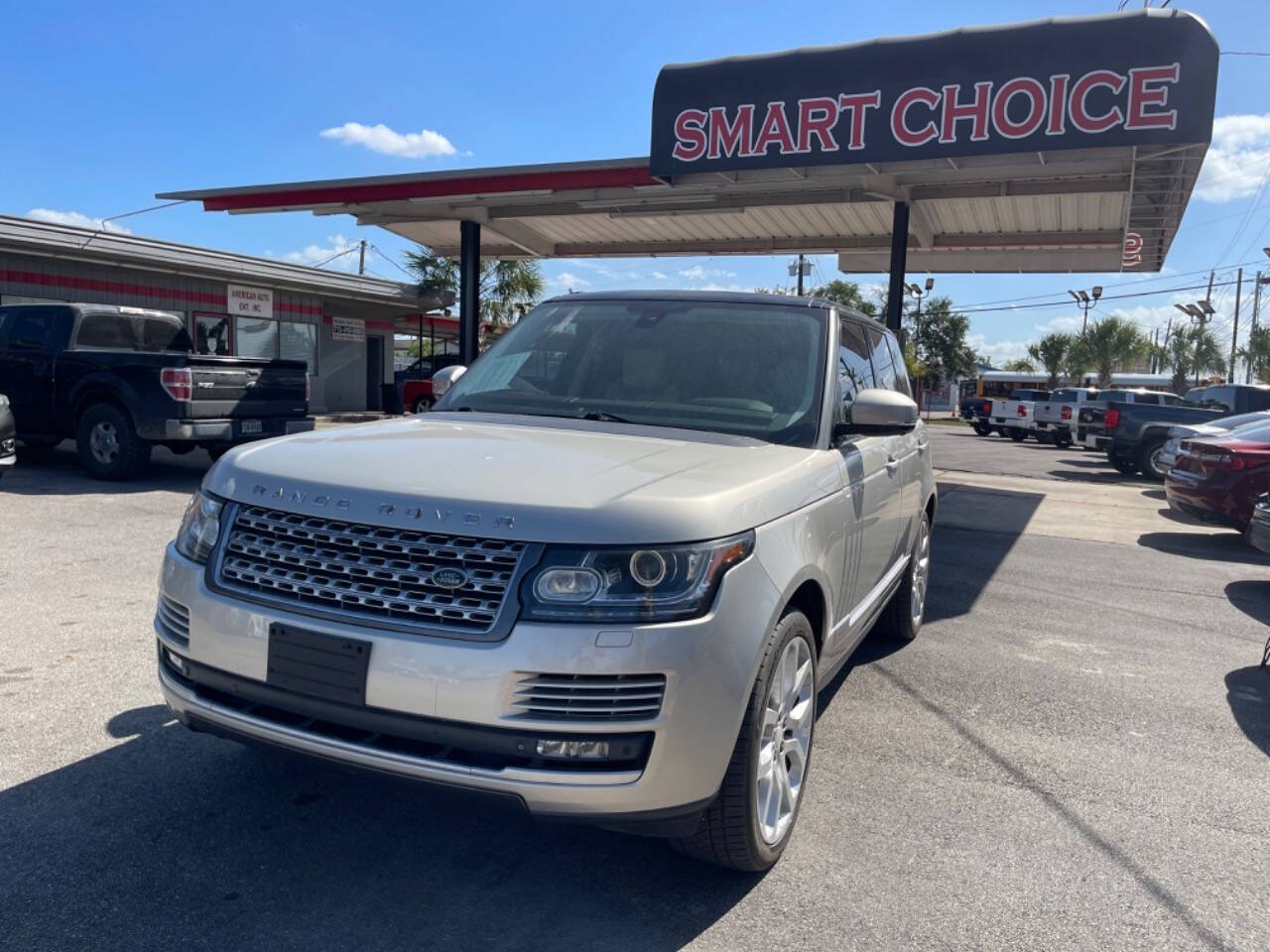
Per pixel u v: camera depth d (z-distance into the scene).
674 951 2.72
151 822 3.27
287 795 3.50
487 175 14.03
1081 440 21.66
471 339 16.66
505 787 2.52
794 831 3.45
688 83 12.21
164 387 10.12
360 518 2.69
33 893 2.83
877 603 4.73
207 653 2.85
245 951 2.61
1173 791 3.96
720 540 2.71
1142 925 2.96
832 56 11.44
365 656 2.59
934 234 16.91
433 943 2.69
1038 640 6.20
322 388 25.27
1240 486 9.94
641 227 17.03
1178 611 7.23
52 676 4.57
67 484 10.45
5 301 17.61
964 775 4.02
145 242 18.72
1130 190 11.59
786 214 15.41
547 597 2.54
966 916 2.96
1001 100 10.64
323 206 15.94
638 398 3.98
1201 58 9.87
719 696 2.66
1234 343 51.59
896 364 5.75
